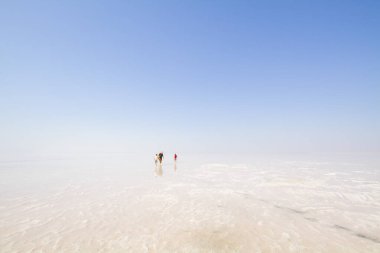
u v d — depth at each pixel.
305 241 5.93
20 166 29.69
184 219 7.72
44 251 5.41
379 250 5.43
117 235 6.37
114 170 23.94
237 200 10.38
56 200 10.53
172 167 27.30
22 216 8.15
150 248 5.55
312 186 13.59
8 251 5.40
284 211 8.63
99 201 10.30
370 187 13.22
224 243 5.82
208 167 26.75
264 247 5.57
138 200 10.46
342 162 34.88
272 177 17.30
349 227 6.95
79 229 6.85
